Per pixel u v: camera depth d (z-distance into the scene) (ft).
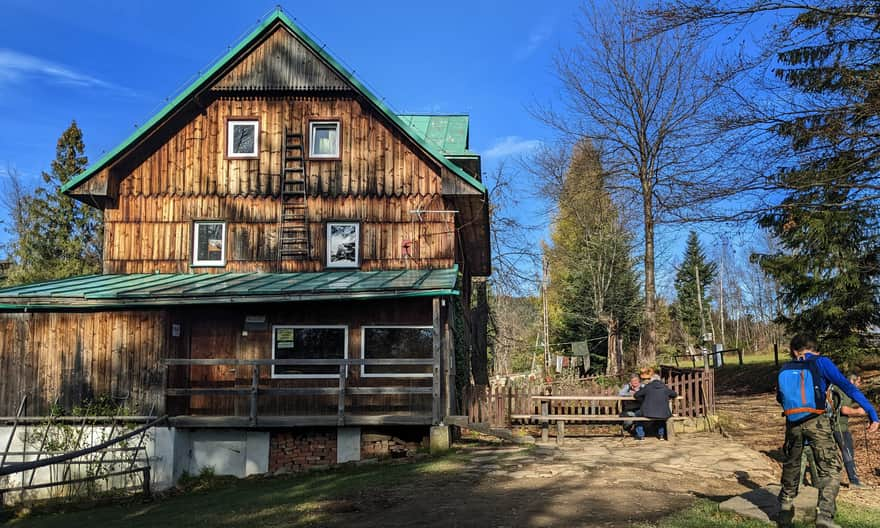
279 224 60.75
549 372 126.21
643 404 48.78
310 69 61.16
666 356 153.48
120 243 60.64
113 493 47.16
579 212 137.90
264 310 54.90
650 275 105.29
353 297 50.67
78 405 50.75
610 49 105.09
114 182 60.70
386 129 61.36
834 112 48.52
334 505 31.30
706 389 54.65
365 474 40.91
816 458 24.45
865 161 49.01
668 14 51.39
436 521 27.12
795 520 25.16
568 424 54.44
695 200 54.85
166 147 61.72
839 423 34.14
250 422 49.57
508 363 147.64
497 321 129.80
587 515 27.20
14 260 146.92
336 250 60.64
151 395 50.08
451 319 59.88
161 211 60.95
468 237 73.97
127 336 51.21
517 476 35.99
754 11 49.24
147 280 56.34
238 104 62.03
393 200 60.70
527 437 48.34
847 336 70.59
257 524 28.63
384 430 52.42
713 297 255.70
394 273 57.62
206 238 61.21
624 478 34.71
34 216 134.41
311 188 61.00
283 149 61.46
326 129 62.34
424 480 36.19
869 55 50.44
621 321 137.69
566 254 148.25
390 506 30.37
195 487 49.26
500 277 108.17
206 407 54.54
